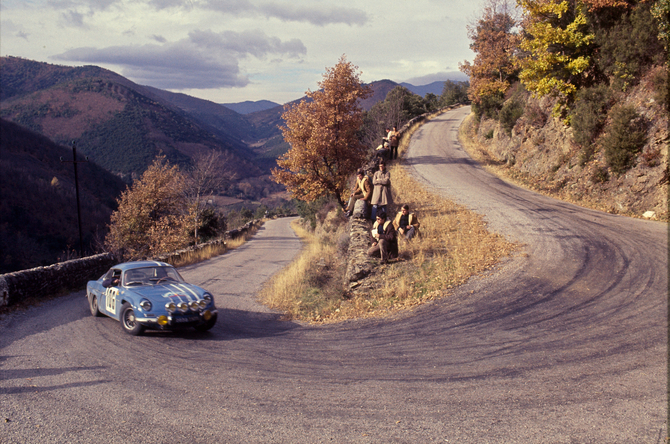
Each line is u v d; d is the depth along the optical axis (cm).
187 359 621
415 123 5334
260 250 3059
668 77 1548
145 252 2566
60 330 794
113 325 838
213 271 1952
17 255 6369
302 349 678
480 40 4372
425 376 523
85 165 13050
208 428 396
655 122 1574
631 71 1772
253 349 682
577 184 1923
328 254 1981
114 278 870
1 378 532
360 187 1563
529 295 859
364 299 1012
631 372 489
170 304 749
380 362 588
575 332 643
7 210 7269
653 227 1320
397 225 1419
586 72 2070
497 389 470
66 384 512
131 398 469
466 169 2878
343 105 2456
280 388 499
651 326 631
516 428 382
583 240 1218
